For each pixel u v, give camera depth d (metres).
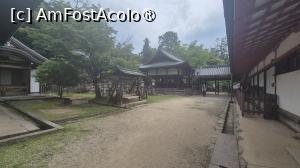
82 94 20.50
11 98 13.31
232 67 10.95
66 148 4.68
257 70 11.52
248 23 3.01
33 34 11.72
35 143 5.00
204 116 9.29
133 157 4.19
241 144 4.75
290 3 2.77
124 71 13.84
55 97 15.10
